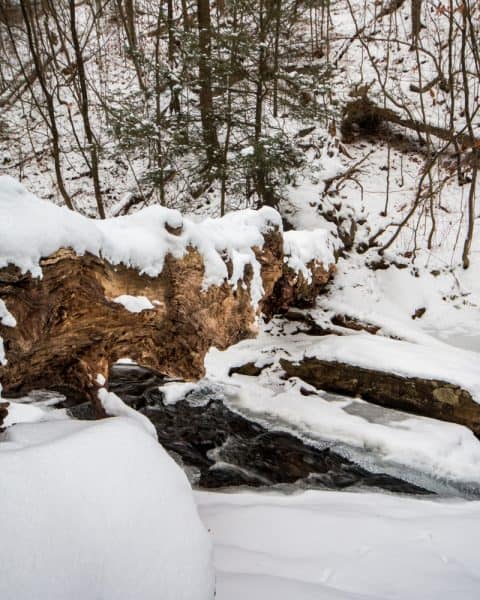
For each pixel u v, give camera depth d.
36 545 1.28
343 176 9.98
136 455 1.75
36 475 1.47
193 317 3.80
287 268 6.01
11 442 1.75
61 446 1.64
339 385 6.13
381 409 5.74
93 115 12.98
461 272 8.57
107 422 1.97
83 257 2.62
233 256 4.25
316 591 2.04
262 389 6.42
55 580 1.24
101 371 3.38
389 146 11.09
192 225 3.67
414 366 5.68
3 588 1.15
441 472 4.59
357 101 11.91
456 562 2.59
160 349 3.83
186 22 11.62
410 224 9.71
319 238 7.47
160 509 1.58
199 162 9.33
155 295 3.35
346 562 2.52
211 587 1.47
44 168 11.82
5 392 3.06
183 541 1.52
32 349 2.60
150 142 8.78
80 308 2.79
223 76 8.62
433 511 3.53
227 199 10.34
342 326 7.47
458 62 12.40
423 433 5.13
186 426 5.83
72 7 8.02
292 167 8.71
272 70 8.80
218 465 5.04
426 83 12.40
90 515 1.43
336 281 8.33
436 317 8.00
